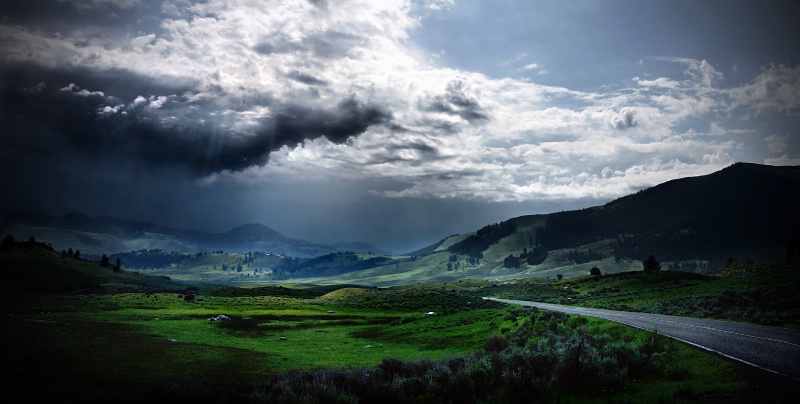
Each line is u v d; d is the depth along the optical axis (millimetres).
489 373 22250
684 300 66438
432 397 20109
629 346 24406
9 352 36281
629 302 83250
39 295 138375
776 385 15938
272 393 21094
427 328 73938
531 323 51750
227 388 22953
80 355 38469
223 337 67875
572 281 184625
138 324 76875
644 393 17297
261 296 168750
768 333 29703
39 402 22453
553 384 19656
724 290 76188
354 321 96312
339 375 23203
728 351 22750
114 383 28281
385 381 22875
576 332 34344
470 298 136625
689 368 20406
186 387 22812
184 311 107562
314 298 170500
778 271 98938
